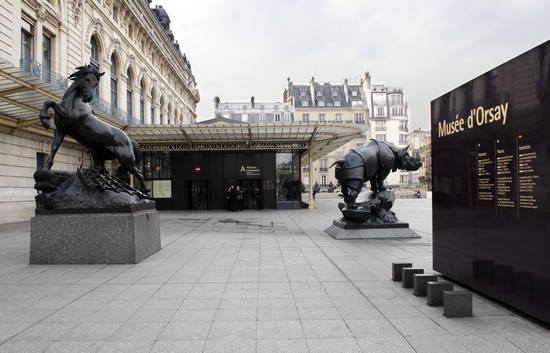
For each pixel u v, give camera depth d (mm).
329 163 82750
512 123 4758
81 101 8406
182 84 57781
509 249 4789
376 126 87562
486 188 5277
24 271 7121
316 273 6812
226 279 6414
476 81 5516
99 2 27062
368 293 5531
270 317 4539
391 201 12047
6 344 3811
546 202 4207
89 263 7750
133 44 34312
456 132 6008
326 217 20188
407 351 3611
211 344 3775
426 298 5277
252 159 27641
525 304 4504
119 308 4918
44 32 21234
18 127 17859
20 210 18703
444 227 6359
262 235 12453
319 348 3676
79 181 8180
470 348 3674
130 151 9062
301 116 84188
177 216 21422
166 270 7148
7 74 12945
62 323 4391
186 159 27578
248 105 83812
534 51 4391
